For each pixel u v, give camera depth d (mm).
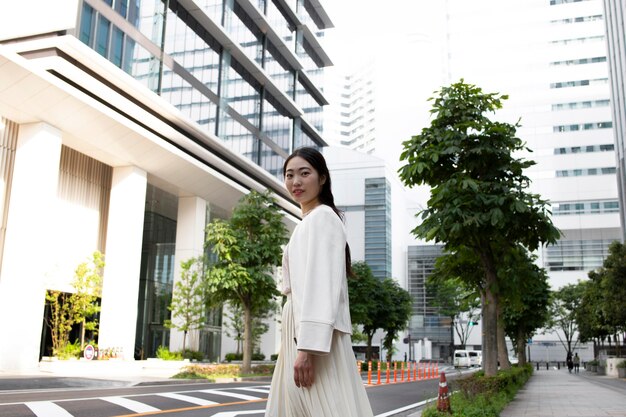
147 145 27797
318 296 1723
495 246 12039
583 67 80938
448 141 11633
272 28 40719
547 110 80500
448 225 10859
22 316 21578
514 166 11680
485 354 12516
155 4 28922
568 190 76938
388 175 79875
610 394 17672
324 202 2082
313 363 1744
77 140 25422
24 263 21984
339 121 128875
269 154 41156
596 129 78250
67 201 27406
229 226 25531
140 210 28859
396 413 11383
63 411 9203
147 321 36219
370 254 75750
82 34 23703
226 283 23406
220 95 34750
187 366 23188
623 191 41562
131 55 26719
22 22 22688
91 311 24172
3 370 21000
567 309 55656
